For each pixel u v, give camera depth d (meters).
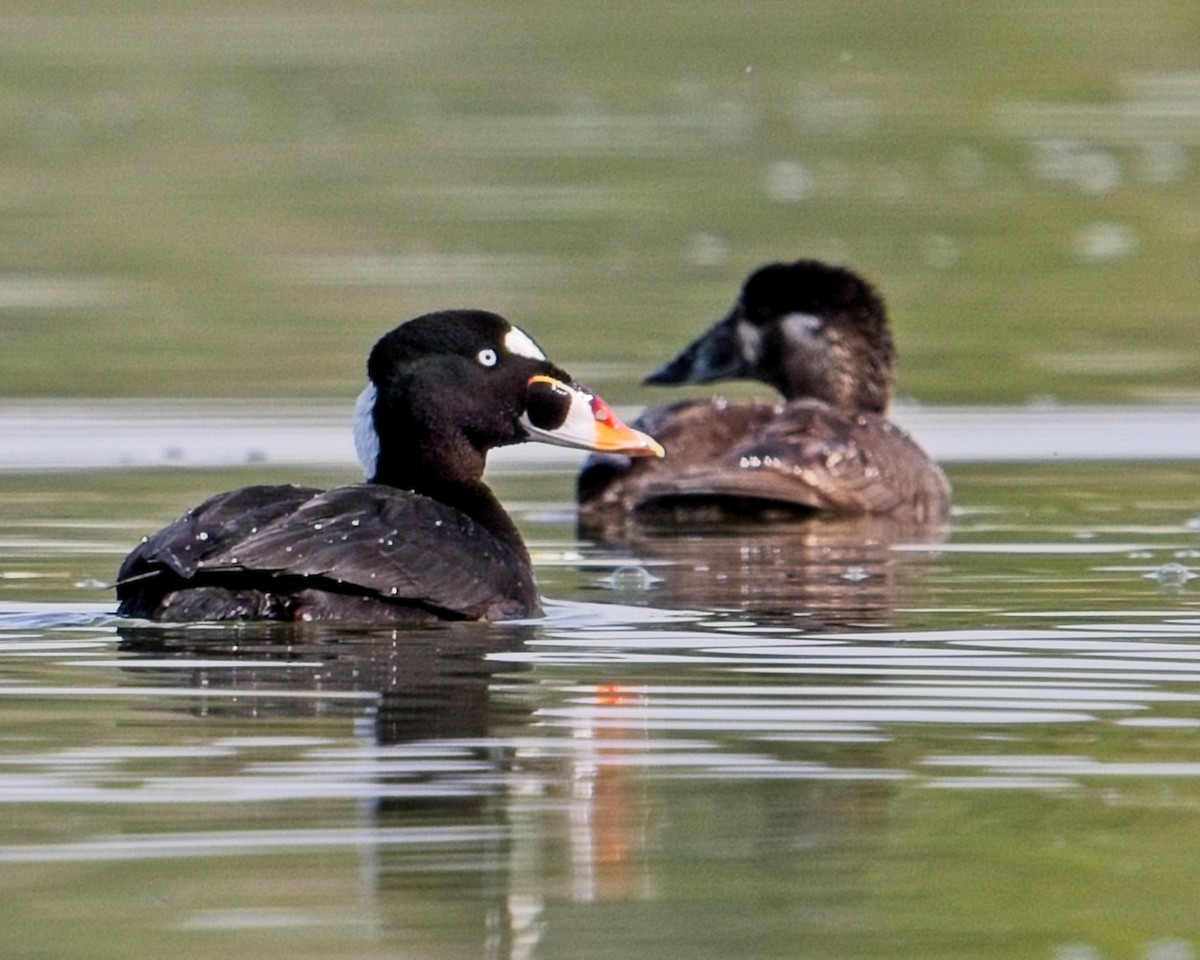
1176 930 7.71
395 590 11.95
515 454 20.42
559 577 14.30
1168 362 24.31
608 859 8.27
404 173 38.25
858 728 10.04
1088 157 39.84
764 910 7.86
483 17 55.12
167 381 22.89
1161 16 53.53
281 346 25.02
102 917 7.62
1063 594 13.52
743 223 34.03
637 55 50.34
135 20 54.34
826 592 13.66
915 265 30.98
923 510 17.34
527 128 42.69
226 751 9.49
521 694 10.59
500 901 7.83
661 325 26.44
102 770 9.22
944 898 7.98
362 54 50.16
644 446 13.93
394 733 9.80
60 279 29.83
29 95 45.22
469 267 30.48
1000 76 48.06
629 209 35.22
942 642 11.94
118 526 15.80
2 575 13.87
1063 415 21.52
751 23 53.66
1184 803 8.97
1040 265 30.95
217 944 7.41
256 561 11.65
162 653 11.27
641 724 10.04
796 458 17.12
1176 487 18.12
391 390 13.84
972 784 9.20
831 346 20.23
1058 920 7.81
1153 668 11.27
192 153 40.03
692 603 13.23
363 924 7.60
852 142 41.53
